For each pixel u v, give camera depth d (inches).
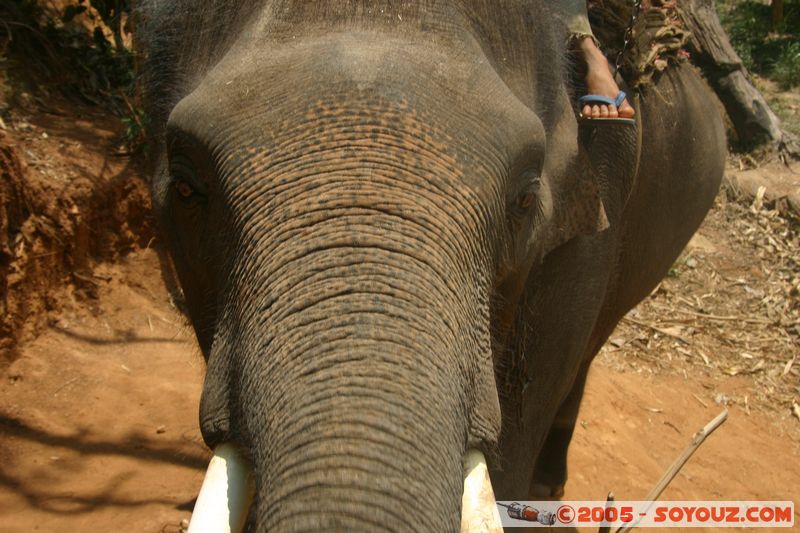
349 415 54.6
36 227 172.2
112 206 188.7
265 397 58.6
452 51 75.1
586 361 157.6
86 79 223.9
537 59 89.3
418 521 52.7
